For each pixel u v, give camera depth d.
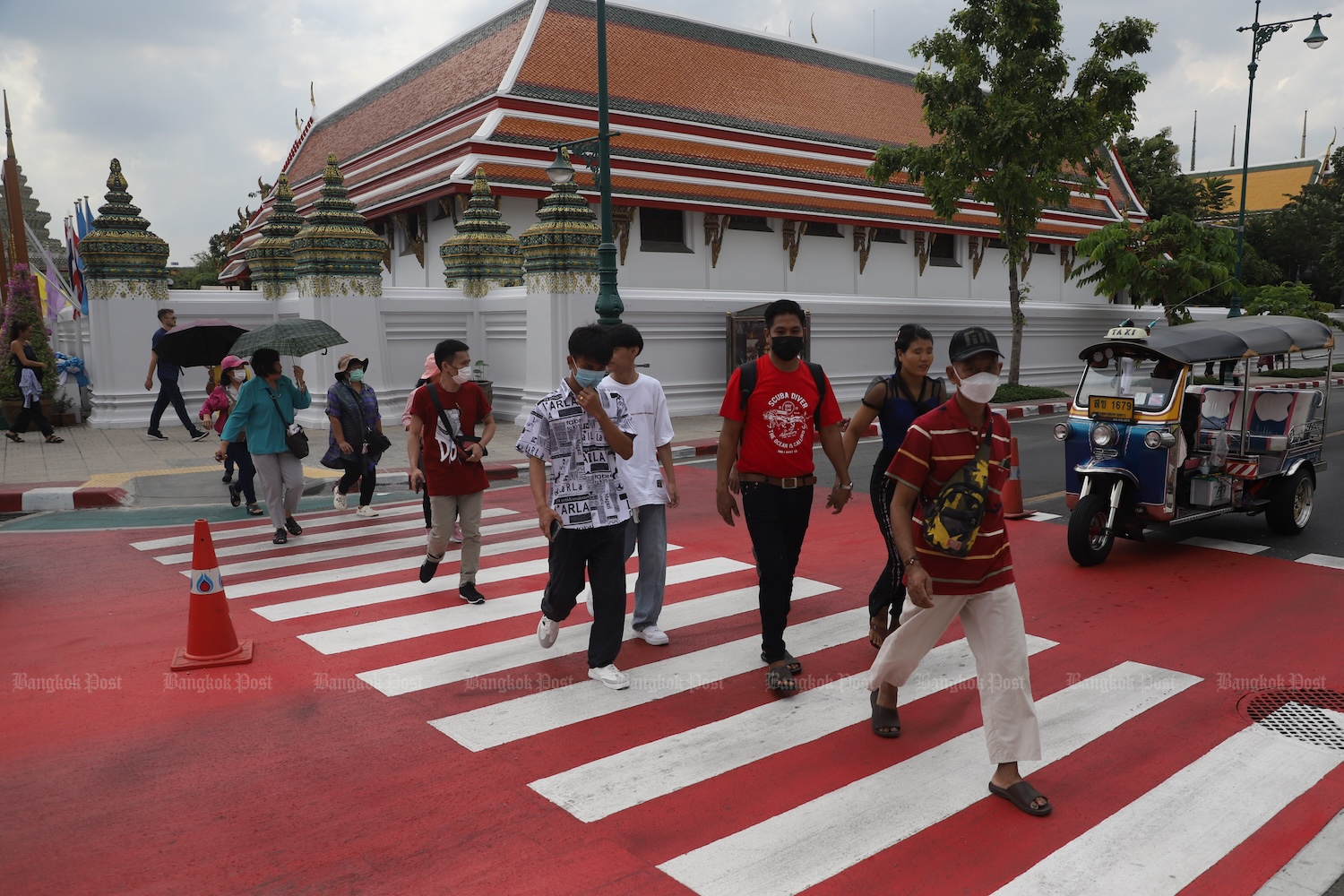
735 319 18.69
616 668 5.07
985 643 3.62
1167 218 25.73
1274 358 8.47
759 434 4.77
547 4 26.59
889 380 5.04
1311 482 8.42
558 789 3.75
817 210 27.19
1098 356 7.80
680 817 3.54
